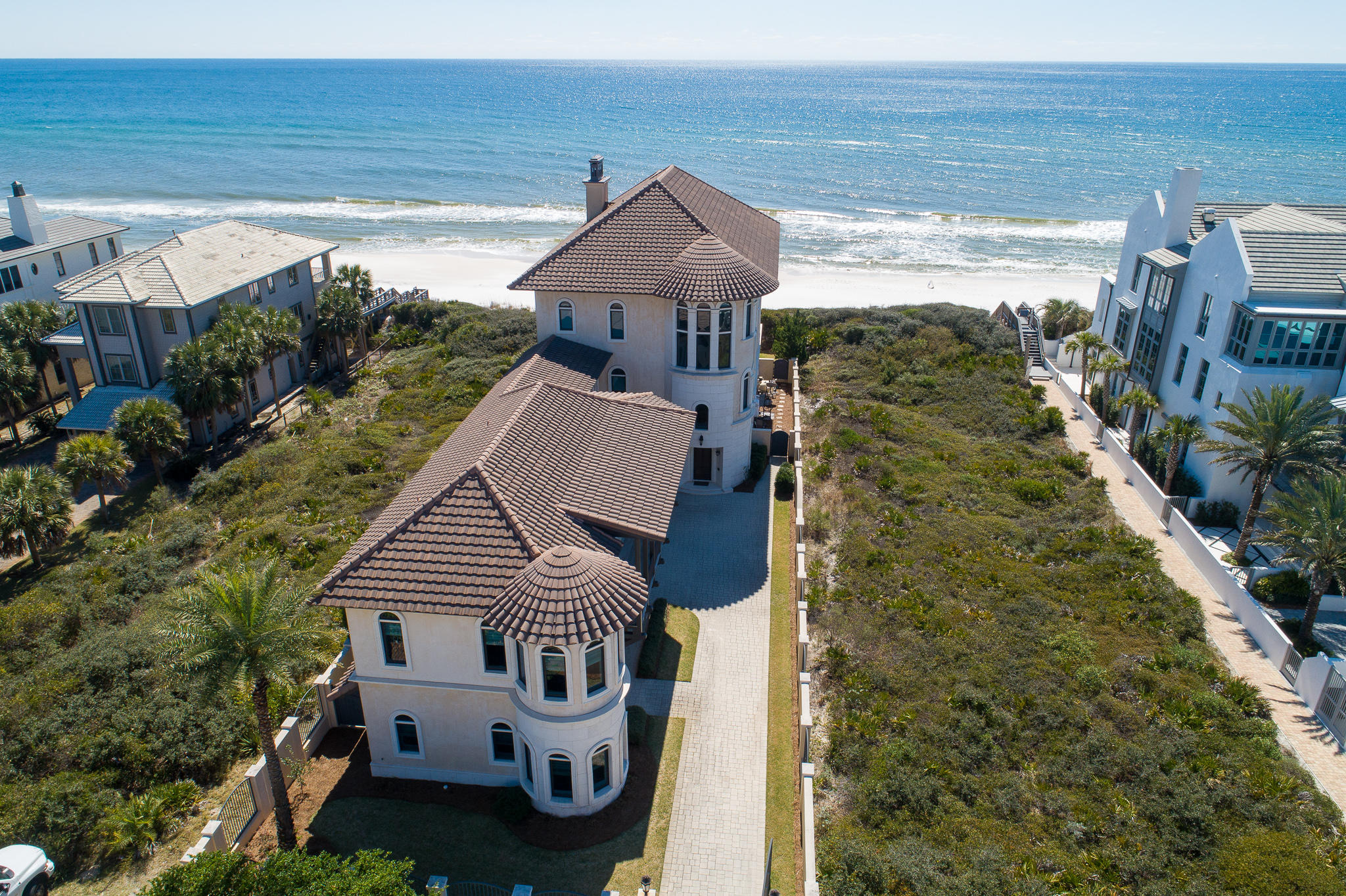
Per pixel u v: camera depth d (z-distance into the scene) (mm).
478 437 24703
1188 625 26484
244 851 18531
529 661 17891
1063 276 79312
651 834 18984
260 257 50031
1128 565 29609
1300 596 27859
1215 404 34438
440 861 18312
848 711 22891
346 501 35750
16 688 23016
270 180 127438
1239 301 33188
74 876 18766
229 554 31859
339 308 51469
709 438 34406
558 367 31969
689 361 33719
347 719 22625
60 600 28422
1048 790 20109
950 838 18562
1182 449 36469
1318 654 24484
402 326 60844
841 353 53625
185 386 40281
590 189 40594
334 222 102688
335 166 138125
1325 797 19797
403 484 37219
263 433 45438
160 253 45531
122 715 22219
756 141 167000
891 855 17828
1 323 46406
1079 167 138500
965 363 50062
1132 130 186750
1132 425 38812
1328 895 16359
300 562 30797
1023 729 22125
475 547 19266
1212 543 32125
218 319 44750
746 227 41531
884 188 122625
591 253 34781
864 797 19750
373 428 43438
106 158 144875
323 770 21141
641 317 34156
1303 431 28391
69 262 55938
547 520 20750
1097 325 49062
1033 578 29000
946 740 21562
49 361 48656
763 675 24219
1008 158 147125
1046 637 25766
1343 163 142125
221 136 169125
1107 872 17609
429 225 101688
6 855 17047
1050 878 17531
